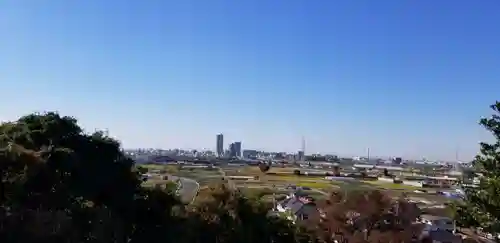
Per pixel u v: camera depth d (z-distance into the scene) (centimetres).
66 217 1875
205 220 2538
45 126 2094
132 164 2375
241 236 2617
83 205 2047
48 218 1805
